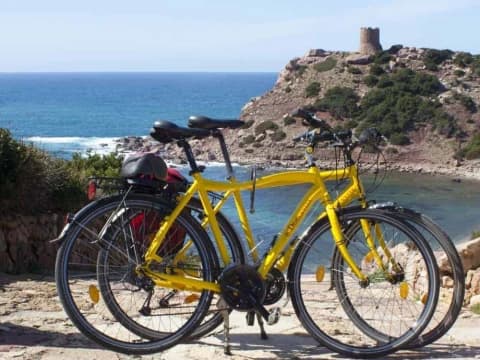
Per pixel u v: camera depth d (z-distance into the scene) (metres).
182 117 143.12
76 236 4.22
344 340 4.72
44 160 10.05
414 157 80.38
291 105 94.38
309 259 4.52
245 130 88.00
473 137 82.19
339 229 4.42
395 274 4.55
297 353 4.56
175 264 4.35
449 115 86.00
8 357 4.29
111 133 105.00
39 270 8.84
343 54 104.00
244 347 4.69
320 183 4.51
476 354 4.59
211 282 4.32
